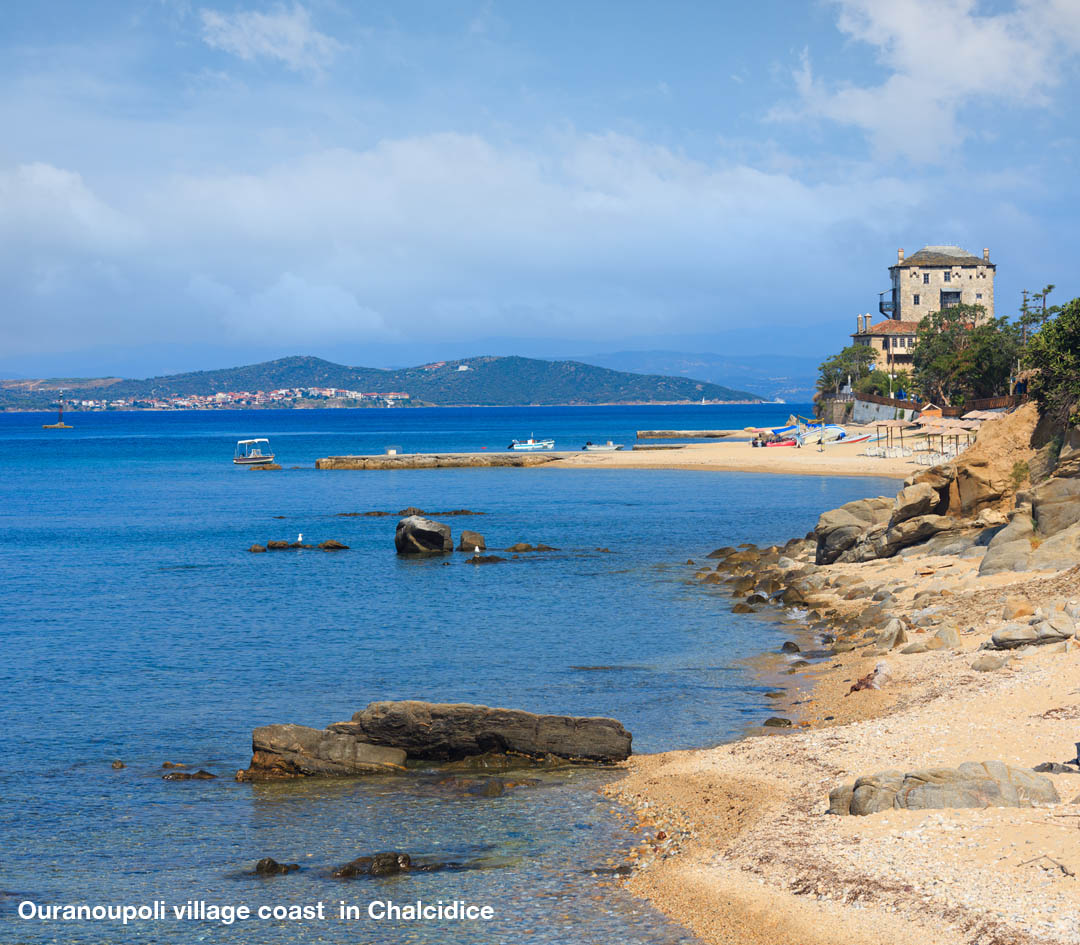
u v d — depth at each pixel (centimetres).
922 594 4038
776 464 13625
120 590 5412
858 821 1791
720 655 3672
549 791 2300
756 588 5022
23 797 2330
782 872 1666
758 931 1520
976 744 2127
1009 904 1400
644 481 12331
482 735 2539
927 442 13275
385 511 9638
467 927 1638
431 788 2356
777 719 2744
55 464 17875
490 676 3412
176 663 3675
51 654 3841
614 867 1858
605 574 5712
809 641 3872
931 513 5272
